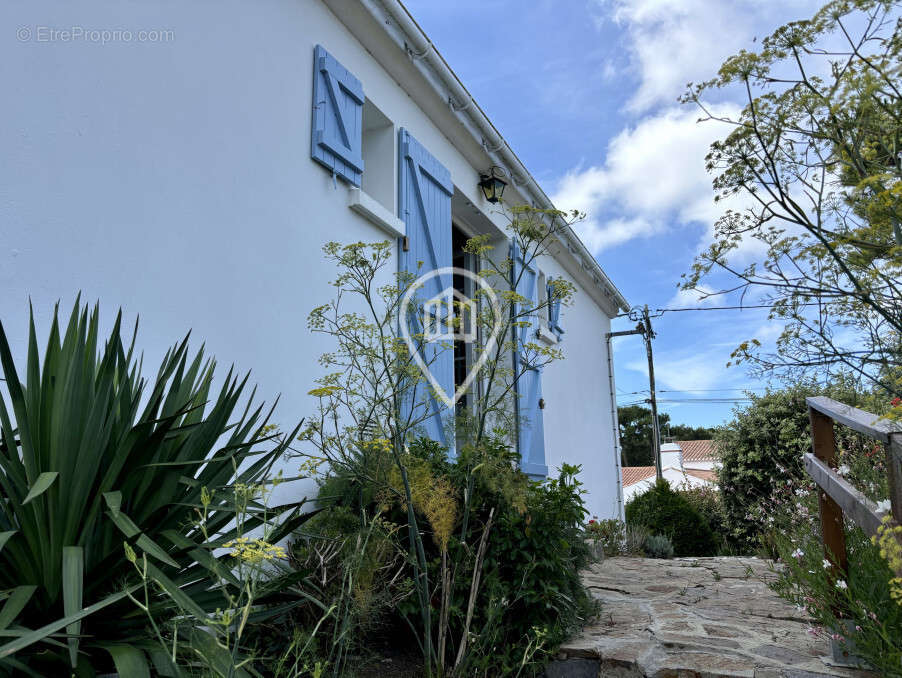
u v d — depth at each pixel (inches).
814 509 156.5
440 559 104.1
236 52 131.3
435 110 217.3
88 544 68.8
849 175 77.4
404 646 112.0
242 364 125.0
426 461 117.1
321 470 136.5
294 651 87.4
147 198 107.2
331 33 165.8
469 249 120.6
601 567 198.4
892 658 77.1
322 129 154.7
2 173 85.0
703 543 353.7
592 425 373.1
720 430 446.9
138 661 60.4
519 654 102.2
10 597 58.5
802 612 119.0
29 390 70.1
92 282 96.3
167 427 68.9
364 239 170.1
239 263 126.8
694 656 100.1
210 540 81.8
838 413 87.0
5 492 67.0
